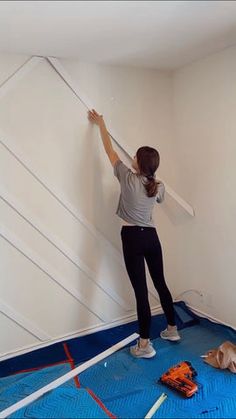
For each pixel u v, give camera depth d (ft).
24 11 5.76
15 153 7.78
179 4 5.75
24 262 8.11
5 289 7.93
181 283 10.40
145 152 7.89
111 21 6.31
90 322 9.09
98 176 8.87
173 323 8.61
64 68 8.24
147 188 7.82
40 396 6.68
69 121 8.39
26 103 7.86
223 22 6.58
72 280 8.74
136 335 8.77
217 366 7.50
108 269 9.21
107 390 6.90
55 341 8.57
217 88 8.54
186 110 9.55
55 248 8.46
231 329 8.79
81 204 8.70
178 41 7.51
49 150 8.20
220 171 8.73
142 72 9.39
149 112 9.60
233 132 8.28
